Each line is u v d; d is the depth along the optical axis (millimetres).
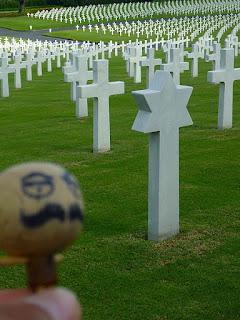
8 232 1026
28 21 72750
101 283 5516
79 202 1078
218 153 10883
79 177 9508
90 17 73312
